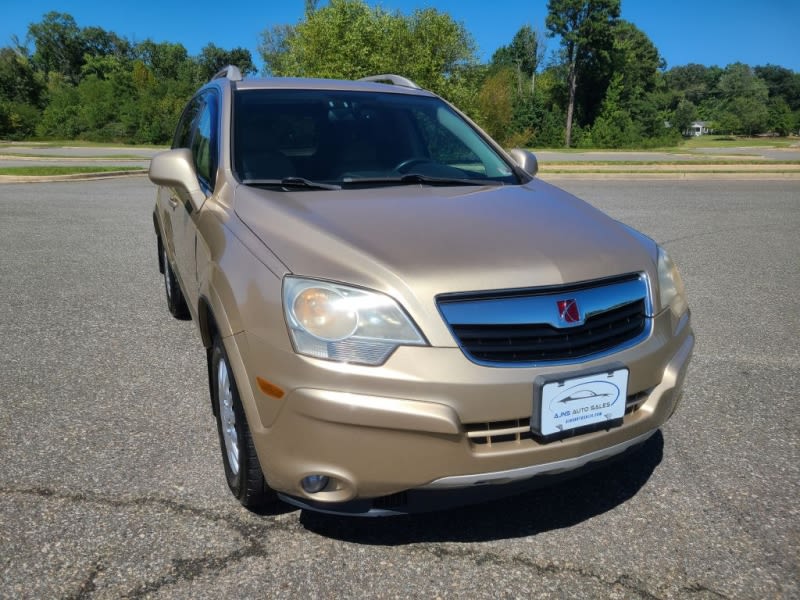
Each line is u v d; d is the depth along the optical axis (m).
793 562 2.45
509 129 51.66
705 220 10.55
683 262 7.60
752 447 3.32
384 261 2.28
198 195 3.30
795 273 7.09
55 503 2.73
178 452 3.17
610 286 2.48
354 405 2.11
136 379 4.06
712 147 53.62
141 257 7.59
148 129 51.75
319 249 2.38
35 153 31.22
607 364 2.34
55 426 3.42
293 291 2.24
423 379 2.13
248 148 3.35
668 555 2.48
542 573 2.38
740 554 2.49
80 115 55.91
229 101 3.64
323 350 2.16
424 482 2.19
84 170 18.78
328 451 2.16
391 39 31.58
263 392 2.26
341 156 3.41
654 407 2.52
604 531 2.63
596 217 2.98
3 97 67.62
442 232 2.53
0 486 2.84
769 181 17.92
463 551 2.49
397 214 2.69
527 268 2.33
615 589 2.30
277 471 2.28
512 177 3.61
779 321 5.41
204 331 3.02
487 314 2.22
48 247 8.12
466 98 33.75
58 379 4.04
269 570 2.36
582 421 2.30
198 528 2.59
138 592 2.23
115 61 90.56
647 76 80.12
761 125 105.50
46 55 96.75
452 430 2.13
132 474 2.97
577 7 63.38
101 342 4.72
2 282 6.41
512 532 2.62
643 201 13.01
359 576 2.34
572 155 35.03
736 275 7.00
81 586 2.25
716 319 5.47
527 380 2.21
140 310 5.51
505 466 2.23
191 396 3.81
